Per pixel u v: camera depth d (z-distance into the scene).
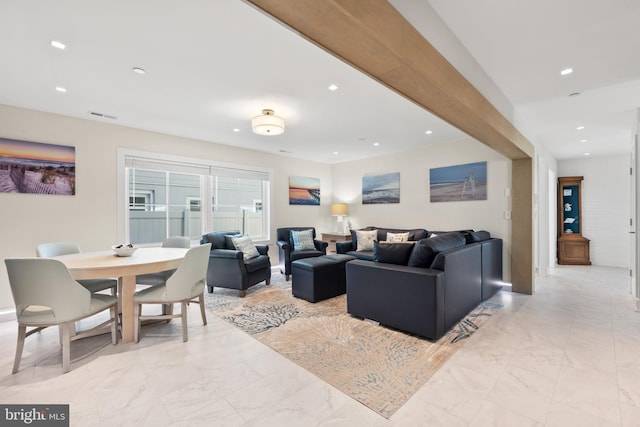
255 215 5.58
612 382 1.84
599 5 1.69
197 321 2.96
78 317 2.09
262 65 2.29
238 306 3.43
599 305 3.42
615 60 2.31
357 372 1.99
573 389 1.78
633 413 1.56
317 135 4.32
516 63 2.35
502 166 4.20
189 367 2.07
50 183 3.29
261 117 3.20
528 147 3.77
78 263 2.40
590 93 2.92
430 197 4.93
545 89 2.82
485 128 2.63
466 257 2.94
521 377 1.91
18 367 2.03
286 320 2.97
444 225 4.77
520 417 1.54
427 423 1.50
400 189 5.36
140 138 3.96
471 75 2.21
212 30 1.85
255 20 1.75
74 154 3.45
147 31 1.86
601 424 1.48
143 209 4.34
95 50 2.07
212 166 4.71
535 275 4.48
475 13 1.76
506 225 4.15
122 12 1.67
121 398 1.73
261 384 1.86
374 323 2.86
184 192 4.76
